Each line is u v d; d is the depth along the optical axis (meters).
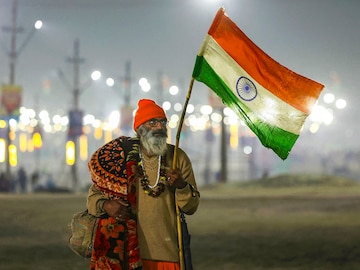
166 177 5.22
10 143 46.12
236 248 12.73
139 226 5.18
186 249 5.22
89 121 68.56
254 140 63.66
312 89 5.25
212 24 5.33
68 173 60.84
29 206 23.59
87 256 5.27
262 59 5.31
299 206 22.69
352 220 17.66
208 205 23.98
